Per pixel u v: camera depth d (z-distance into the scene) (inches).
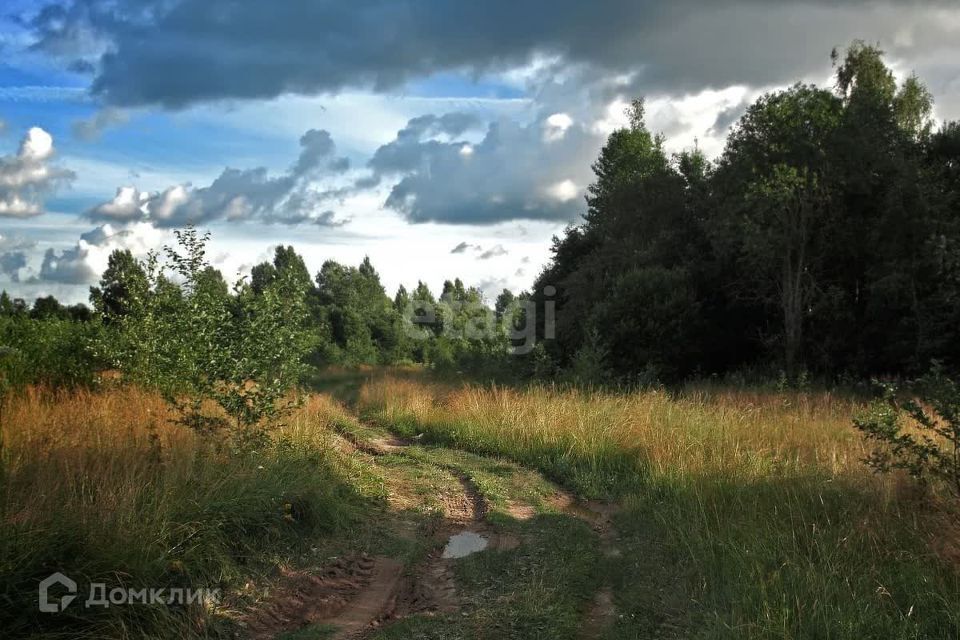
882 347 797.9
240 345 295.1
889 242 762.2
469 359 1154.0
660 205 1170.0
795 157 833.5
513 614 191.2
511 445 450.6
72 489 194.1
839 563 195.2
